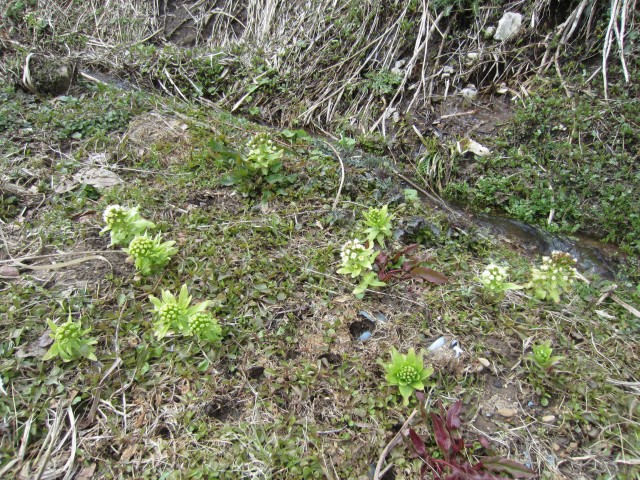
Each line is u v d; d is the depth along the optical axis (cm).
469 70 144
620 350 82
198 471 63
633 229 112
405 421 70
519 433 71
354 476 65
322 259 93
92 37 181
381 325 83
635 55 129
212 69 164
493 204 126
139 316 81
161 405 71
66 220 96
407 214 108
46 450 65
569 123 127
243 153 115
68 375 73
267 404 72
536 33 142
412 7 153
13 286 82
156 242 86
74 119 124
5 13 172
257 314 83
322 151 129
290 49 165
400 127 142
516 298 91
